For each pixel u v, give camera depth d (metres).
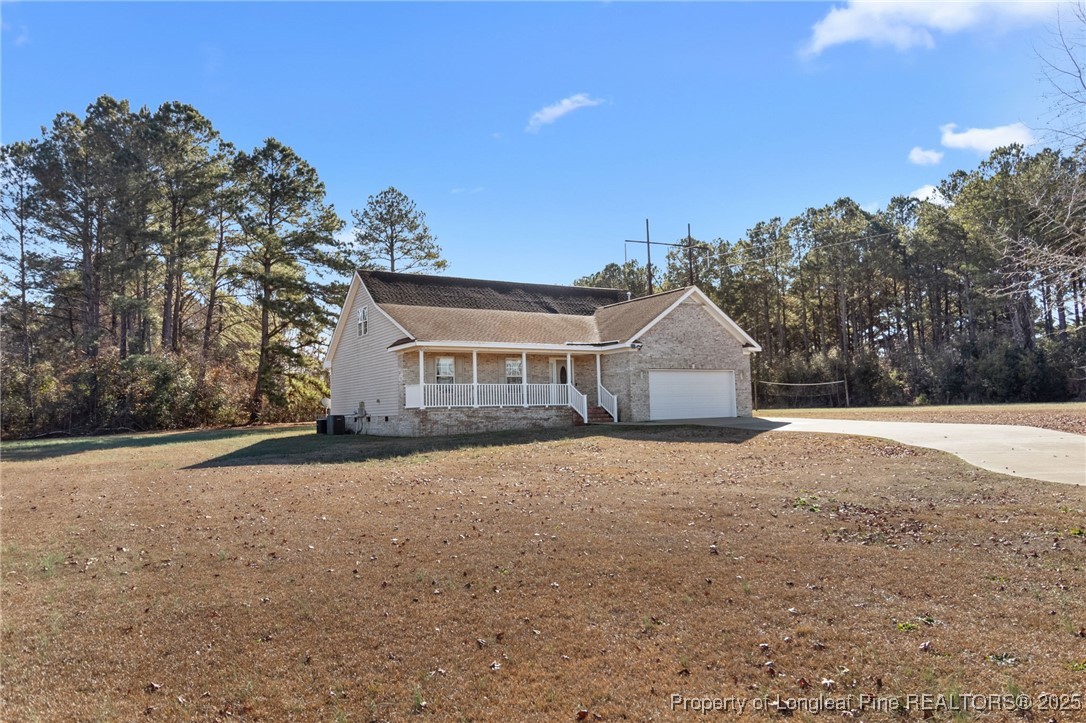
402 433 25.78
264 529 9.80
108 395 37.31
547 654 5.48
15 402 35.72
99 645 5.95
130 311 41.12
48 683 5.30
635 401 27.20
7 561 8.61
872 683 4.79
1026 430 19.44
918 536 8.37
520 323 29.30
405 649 5.67
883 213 59.69
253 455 20.02
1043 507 9.41
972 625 5.65
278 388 40.97
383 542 8.84
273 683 5.19
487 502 11.36
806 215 58.25
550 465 15.85
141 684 5.26
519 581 7.12
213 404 40.09
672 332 28.36
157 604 6.86
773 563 7.42
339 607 6.58
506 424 26.19
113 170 38.34
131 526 10.37
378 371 28.31
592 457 17.06
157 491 13.55
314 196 42.00
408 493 12.41
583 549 8.16
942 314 56.34
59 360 40.19
